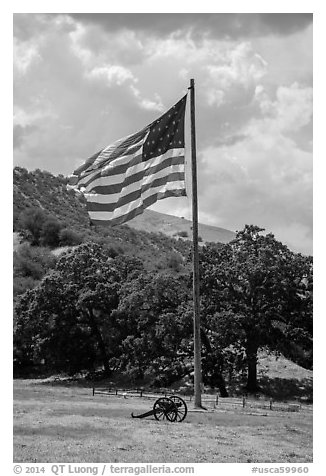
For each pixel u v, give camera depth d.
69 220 150.50
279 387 61.19
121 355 69.31
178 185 30.88
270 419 32.97
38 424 26.67
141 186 30.83
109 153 31.02
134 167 30.94
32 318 73.50
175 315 58.75
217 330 57.66
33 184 161.88
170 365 60.09
